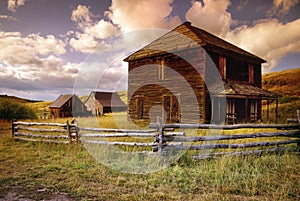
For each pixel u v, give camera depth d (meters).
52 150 6.95
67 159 5.82
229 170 4.76
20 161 5.68
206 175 4.48
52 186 3.98
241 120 15.04
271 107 25.73
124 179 4.34
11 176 4.52
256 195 3.60
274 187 3.91
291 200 3.40
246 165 5.06
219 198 3.45
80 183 4.14
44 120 17.89
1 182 4.19
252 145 6.25
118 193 3.69
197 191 3.79
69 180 4.31
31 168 5.06
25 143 8.20
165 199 3.47
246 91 14.38
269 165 5.19
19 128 9.09
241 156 5.80
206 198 3.44
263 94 15.15
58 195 3.62
